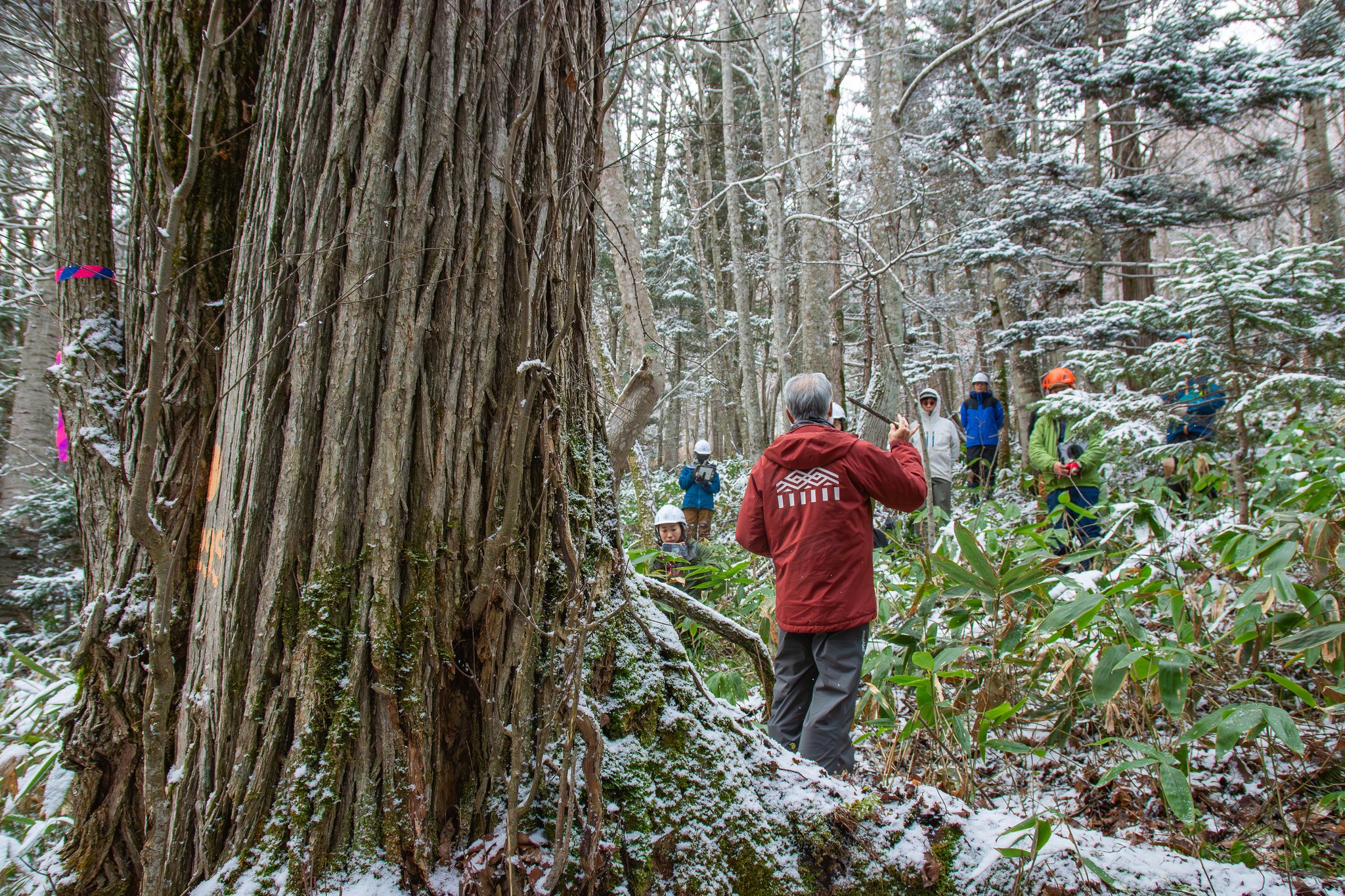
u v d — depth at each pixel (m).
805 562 2.42
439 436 1.50
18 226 3.11
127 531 1.61
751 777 1.77
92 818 1.51
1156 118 10.17
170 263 1.17
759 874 1.62
